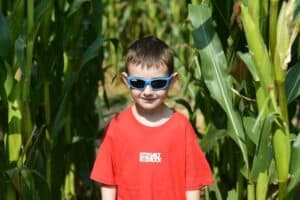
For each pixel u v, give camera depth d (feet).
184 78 15.70
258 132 11.97
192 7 12.73
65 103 13.71
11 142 12.76
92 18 14.97
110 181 11.60
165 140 11.34
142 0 34.06
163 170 11.35
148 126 11.41
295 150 11.57
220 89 12.55
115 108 22.36
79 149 15.76
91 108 16.17
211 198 15.01
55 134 13.71
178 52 27.73
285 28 10.87
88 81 15.78
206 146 13.04
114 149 11.52
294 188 11.69
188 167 11.51
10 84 12.55
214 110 13.43
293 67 11.76
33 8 12.31
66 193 15.99
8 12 13.17
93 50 13.56
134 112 11.57
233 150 13.71
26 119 12.80
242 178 13.42
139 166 11.37
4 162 13.06
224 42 13.28
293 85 11.68
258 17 11.25
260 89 11.51
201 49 12.60
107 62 30.50
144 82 11.04
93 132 16.38
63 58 14.07
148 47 11.11
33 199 12.86
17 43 12.14
